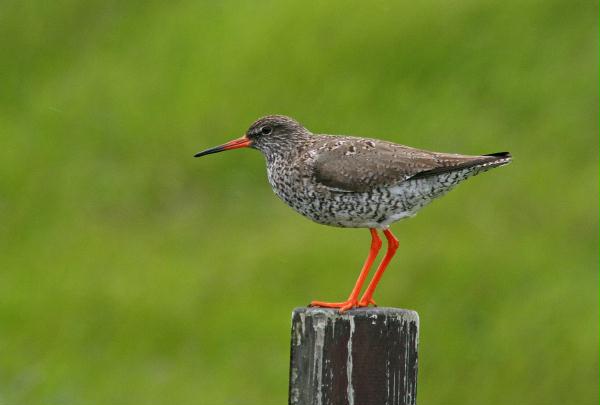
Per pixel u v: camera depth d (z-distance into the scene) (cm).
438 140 1911
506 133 1922
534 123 1942
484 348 1542
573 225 1734
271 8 2220
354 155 955
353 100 1986
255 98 2022
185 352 1545
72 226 1866
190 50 2197
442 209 1786
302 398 750
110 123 2084
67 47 2331
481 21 2112
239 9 2259
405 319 746
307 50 2094
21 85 2252
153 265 1730
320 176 956
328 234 1739
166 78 2152
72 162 2014
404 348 746
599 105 1958
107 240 1811
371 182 945
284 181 997
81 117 2112
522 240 1706
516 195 1808
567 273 1641
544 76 2014
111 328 1600
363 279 960
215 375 1496
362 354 742
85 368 1534
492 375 1508
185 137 2006
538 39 2078
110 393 1485
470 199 1808
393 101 1988
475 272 1642
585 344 1527
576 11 2125
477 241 1703
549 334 1550
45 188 1966
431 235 1725
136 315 1612
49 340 1591
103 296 1662
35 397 1485
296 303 1597
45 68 2288
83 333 1595
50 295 1683
